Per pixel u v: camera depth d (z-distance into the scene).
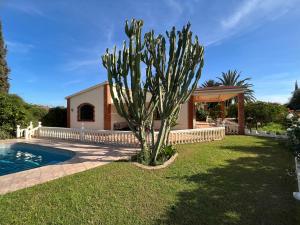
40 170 7.19
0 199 4.77
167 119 8.21
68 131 14.88
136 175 6.49
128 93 8.06
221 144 12.14
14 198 4.84
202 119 29.95
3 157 11.81
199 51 7.73
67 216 4.16
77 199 4.82
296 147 6.25
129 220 4.07
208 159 8.41
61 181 5.95
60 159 11.16
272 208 4.45
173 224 3.94
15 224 3.86
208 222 3.98
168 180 6.07
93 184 5.71
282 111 19.03
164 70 7.73
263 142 12.84
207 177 6.29
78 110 20.33
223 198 4.91
